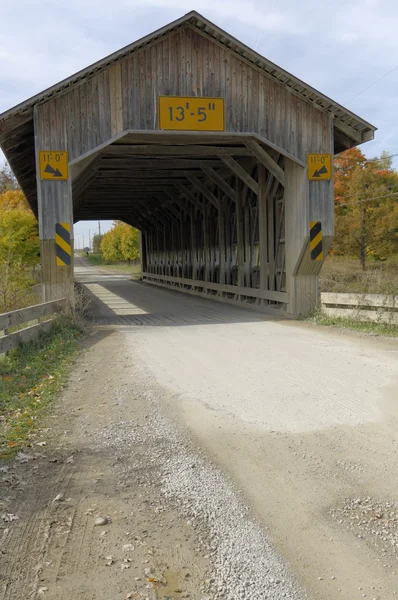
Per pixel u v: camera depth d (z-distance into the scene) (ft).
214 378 22.98
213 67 40.83
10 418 18.01
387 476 12.94
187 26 39.99
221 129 41.06
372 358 26.12
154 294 82.43
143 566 9.59
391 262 97.55
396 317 35.55
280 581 9.13
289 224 44.91
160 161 56.80
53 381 22.89
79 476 13.42
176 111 40.40
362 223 101.45
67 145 39.11
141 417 17.88
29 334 29.66
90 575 9.33
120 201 97.14
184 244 86.94
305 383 21.65
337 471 13.29
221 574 9.36
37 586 9.02
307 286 44.60
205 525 10.98
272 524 10.96
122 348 30.99
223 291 65.10
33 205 76.43
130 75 39.68
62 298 38.34
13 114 38.06
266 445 15.08
